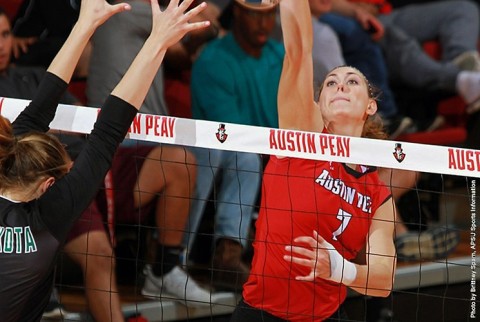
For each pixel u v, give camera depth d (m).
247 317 10.18
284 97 11.03
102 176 8.12
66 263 13.43
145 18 14.00
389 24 19.31
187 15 8.54
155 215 13.93
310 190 9.95
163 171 13.52
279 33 15.39
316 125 10.87
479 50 20.33
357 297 14.11
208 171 13.96
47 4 15.02
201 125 9.67
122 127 8.24
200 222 14.91
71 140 12.77
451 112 18.75
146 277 13.83
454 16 19.69
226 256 14.04
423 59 18.81
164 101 14.68
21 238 7.95
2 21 13.49
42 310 8.30
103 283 12.39
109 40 14.02
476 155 9.62
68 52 9.09
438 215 17.42
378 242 10.06
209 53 15.10
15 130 8.91
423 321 14.89
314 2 17.14
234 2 14.96
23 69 13.98
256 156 14.16
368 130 10.58
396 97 19.11
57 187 8.04
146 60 8.36
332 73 10.38
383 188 10.16
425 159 9.62
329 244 9.80
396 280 14.97
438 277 15.33
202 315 13.77
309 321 10.13
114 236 13.85
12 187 8.03
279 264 9.98
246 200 14.11
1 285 7.93
